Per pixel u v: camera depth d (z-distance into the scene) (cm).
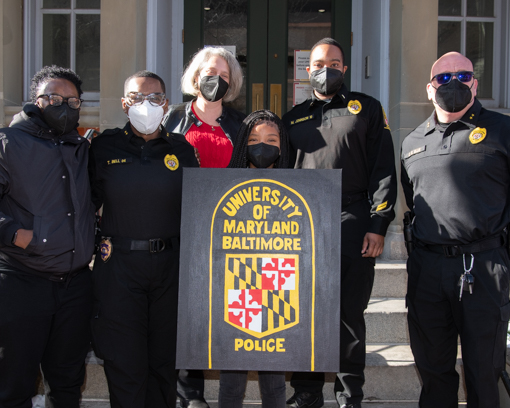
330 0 413
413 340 209
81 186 184
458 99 188
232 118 243
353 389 215
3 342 173
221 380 183
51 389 193
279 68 414
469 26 384
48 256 174
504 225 188
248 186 165
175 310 192
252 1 411
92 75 390
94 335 182
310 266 163
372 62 381
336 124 214
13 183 172
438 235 192
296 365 161
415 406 244
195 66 230
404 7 332
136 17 337
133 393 180
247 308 162
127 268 182
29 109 176
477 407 188
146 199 183
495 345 184
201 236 164
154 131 186
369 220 215
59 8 387
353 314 212
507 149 185
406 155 212
